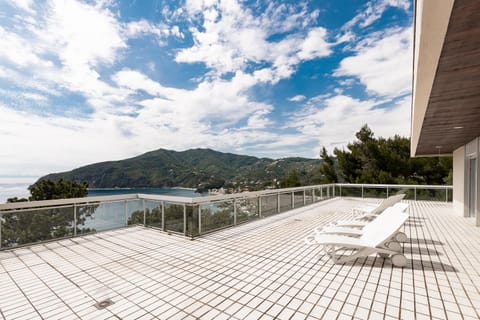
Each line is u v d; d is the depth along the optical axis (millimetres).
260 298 2766
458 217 7711
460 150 8312
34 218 4852
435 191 10938
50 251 4453
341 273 3414
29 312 2555
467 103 3496
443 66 2281
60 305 2674
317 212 8562
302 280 3205
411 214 8258
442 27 1646
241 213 6660
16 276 3398
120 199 6199
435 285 3041
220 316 2436
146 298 2793
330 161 19312
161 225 5949
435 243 4844
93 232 5672
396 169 17094
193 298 2783
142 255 4199
